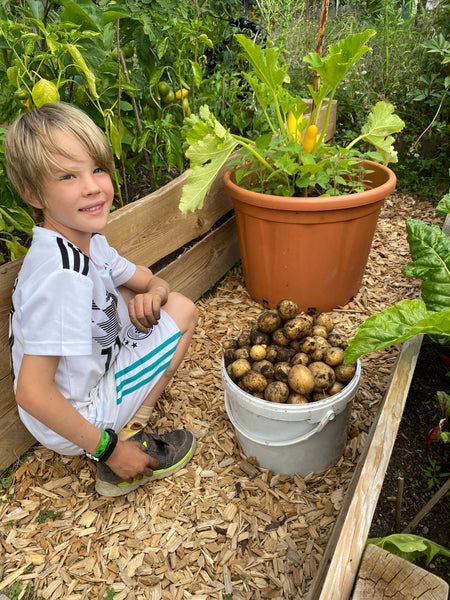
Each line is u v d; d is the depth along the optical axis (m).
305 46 4.64
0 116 2.07
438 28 4.44
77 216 1.34
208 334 2.53
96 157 1.33
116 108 2.32
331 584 0.92
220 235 2.90
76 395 1.53
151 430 1.97
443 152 4.25
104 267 1.63
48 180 1.29
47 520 1.65
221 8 3.34
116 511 1.68
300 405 1.56
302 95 3.98
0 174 1.74
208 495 1.73
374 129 2.60
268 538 1.59
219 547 1.57
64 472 1.82
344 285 2.61
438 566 1.51
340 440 1.76
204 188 2.28
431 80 4.07
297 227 2.35
